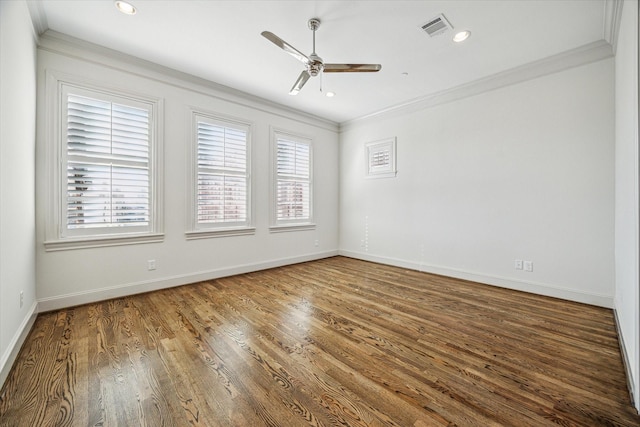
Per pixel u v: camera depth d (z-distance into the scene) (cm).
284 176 481
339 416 137
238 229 413
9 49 180
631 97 172
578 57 293
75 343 208
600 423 133
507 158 347
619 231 239
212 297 315
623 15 208
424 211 434
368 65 244
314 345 207
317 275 416
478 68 336
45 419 135
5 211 175
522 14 241
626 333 188
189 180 363
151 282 334
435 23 254
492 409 142
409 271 441
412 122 448
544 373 173
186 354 194
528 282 332
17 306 198
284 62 325
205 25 258
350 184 552
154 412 140
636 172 151
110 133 302
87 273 290
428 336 222
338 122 561
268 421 134
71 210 281
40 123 262
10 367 172
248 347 204
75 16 244
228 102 400
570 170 302
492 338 219
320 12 240
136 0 225
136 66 317
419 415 138
